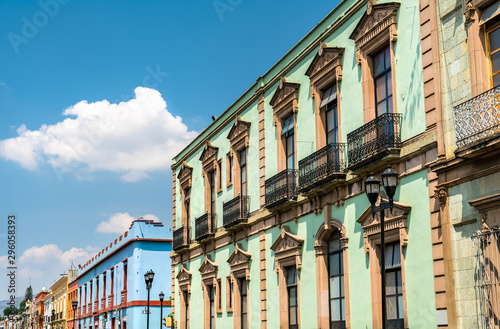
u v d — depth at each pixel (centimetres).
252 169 2525
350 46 1838
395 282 1582
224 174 2828
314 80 2022
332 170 1827
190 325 3148
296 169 2130
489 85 1307
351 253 1773
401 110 1584
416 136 1511
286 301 2172
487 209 1263
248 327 2469
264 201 2372
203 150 3086
